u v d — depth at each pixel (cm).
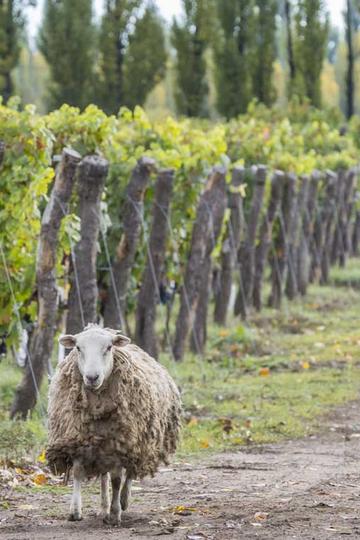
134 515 2405
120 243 4209
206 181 5112
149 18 11144
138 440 2353
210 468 3014
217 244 5250
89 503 2581
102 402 2316
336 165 9175
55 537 2150
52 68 10675
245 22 12425
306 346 5559
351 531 2166
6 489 2689
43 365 3597
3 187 3800
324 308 7162
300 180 7450
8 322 3841
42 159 3822
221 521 2286
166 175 4509
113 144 4797
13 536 2166
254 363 5012
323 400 4144
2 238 3800
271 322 6362
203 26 11825
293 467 3031
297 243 7500
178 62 11894
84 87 10731
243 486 2742
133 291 4706
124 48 11069
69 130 4353
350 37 14888
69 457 2359
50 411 2378
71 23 10612
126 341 2322
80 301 3684
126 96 11062
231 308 6681
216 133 5797
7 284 3812
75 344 2336
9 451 3034
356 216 10406
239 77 12381
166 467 3011
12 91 10644
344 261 9194
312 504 2470
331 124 12606
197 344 5097
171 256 5166
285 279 7212
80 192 3672
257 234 6706
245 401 4078
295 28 13488
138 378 2367
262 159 7300
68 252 3759
